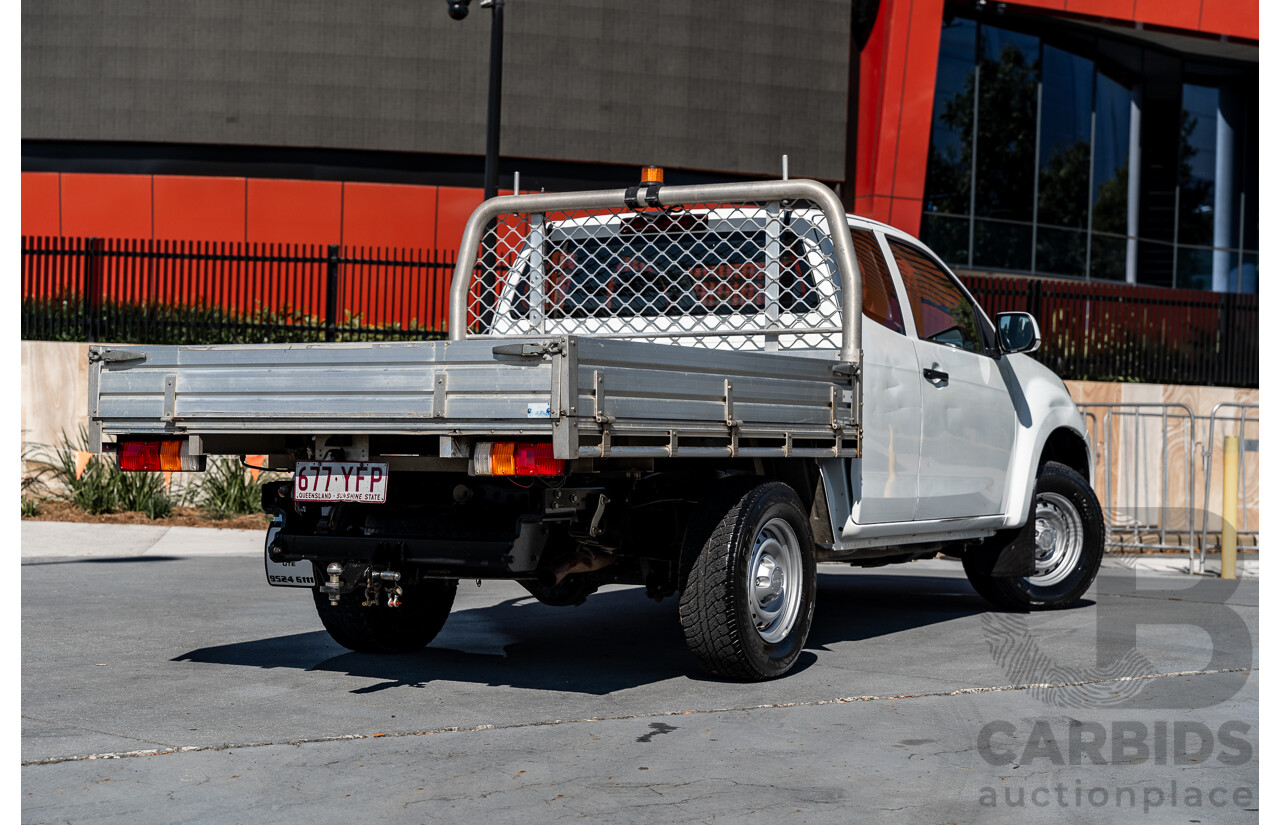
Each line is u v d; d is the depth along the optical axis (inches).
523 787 155.4
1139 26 896.3
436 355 185.5
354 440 203.6
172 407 206.8
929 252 294.7
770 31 845.2
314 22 821.9
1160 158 968.9
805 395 225.1
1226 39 926.4
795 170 852.6
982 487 292.2
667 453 191.5
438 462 199.3
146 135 831.1
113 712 194.7
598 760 168.2
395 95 824.3
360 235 834.8
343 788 154.5
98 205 839.1
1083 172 943.0
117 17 829.2
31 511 494.0
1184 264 991.6
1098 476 592.1
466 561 204.4
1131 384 601.6
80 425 540.7
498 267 275.7
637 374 187.2
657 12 830.5
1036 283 623.2
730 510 215.6
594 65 826.8
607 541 213.5
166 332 565.6
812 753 173.0
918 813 146.9
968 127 903.1
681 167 839.1
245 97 824.9
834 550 248.4
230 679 221.8
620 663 240.8
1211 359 645.9
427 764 165.8
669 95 834.8
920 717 195.8
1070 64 936.3
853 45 875.4
